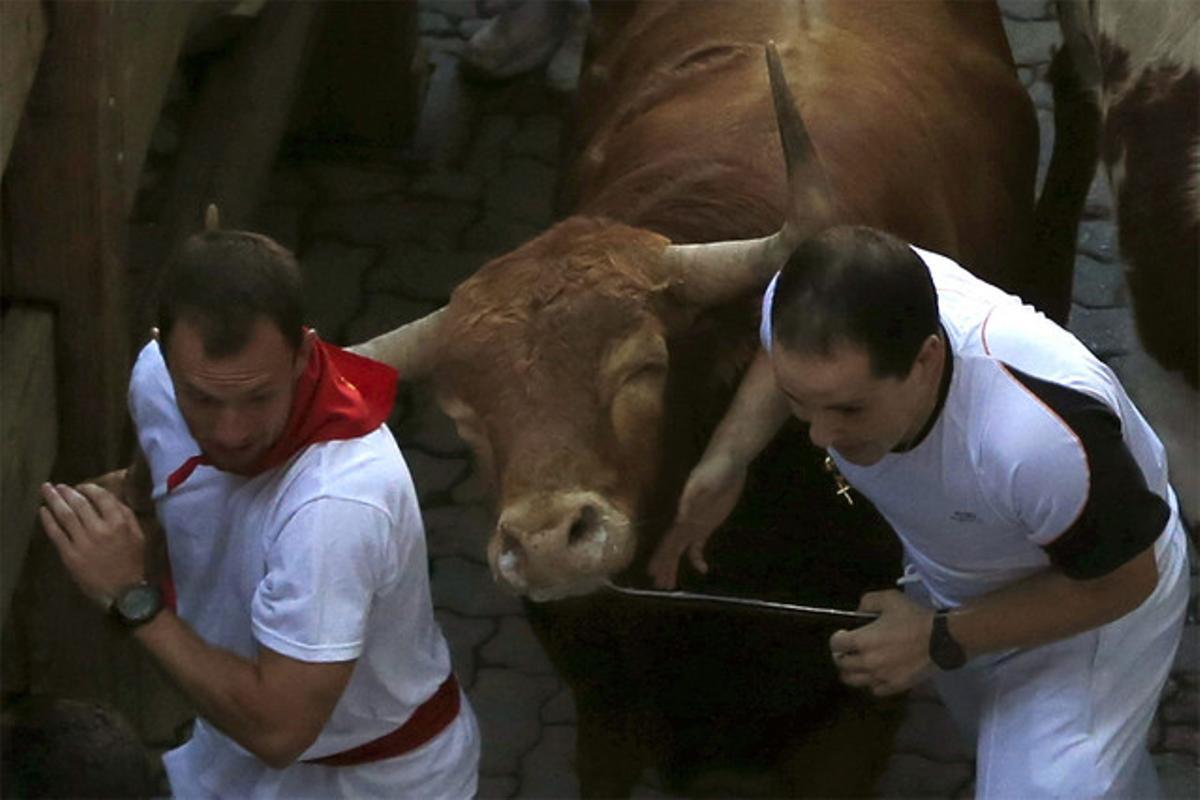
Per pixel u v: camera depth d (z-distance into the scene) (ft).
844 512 31.22
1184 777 37.58
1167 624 27.58
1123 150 34.24
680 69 36.04
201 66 43.98
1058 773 26.84
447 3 57.47
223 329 21.99
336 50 50.31
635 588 29.73
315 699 23.61
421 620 25.98
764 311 25.96
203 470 24.32
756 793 37.35
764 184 31.22
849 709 32.91
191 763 27.76
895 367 22.99
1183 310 33.19
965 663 26.11
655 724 33.24
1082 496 23.99
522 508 26.27
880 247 22.94
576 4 55.31
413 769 26.84
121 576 23.65
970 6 39.14
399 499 24.04
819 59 34.83
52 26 32.22
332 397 23.76
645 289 27.94
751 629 31.83
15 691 36.47
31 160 32.89
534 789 37.91
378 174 51.93
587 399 27.27
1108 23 35.14
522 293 27.94
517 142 53.01
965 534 25.64
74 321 33.94
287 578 23.41
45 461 33.40
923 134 34.47
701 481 27.48
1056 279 41.75
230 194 40.24
